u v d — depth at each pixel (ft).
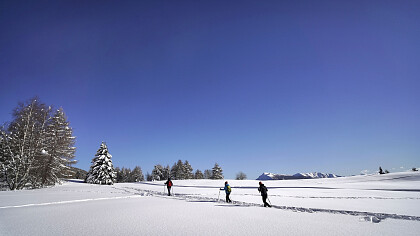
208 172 374.84
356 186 96.73
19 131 86.69
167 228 21.85
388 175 160.04
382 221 26.07
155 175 285.84
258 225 23.45
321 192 69.21
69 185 113.60
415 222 25.62
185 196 60.23
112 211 32.71
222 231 20.80
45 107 95.09
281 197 55.42
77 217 27.71
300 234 19.86
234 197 55.62
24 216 28.63
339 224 24.22
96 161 159.12
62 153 104.32
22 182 84.38
